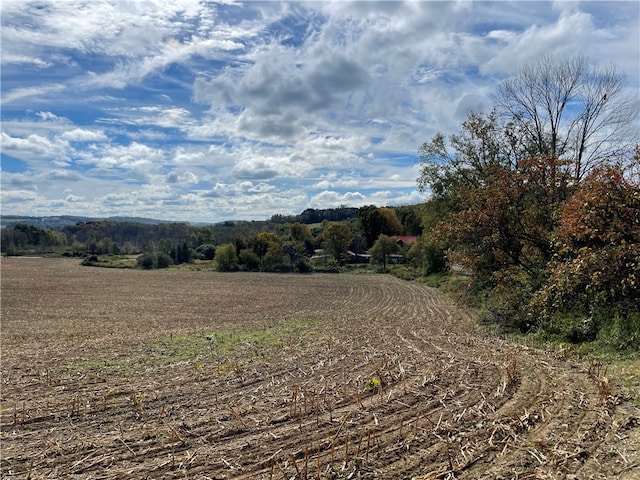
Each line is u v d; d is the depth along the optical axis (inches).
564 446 237.8
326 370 438.6
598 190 478.9
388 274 2507.4
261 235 3004.4
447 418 284.2
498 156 1230.9
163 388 398.3
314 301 1453.0
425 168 1409.9
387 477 211.5
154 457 245.8
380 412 300.8
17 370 505.0
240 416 306.3
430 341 593.6
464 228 772.0
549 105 1083.9
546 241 703.7
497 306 746.2
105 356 589.3
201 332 846.5
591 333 521.0
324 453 239.6
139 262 3243.1
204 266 3137.3
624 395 314.0
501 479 206.5
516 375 378.9
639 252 457.1
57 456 252.2
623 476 205.3
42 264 3516.2
